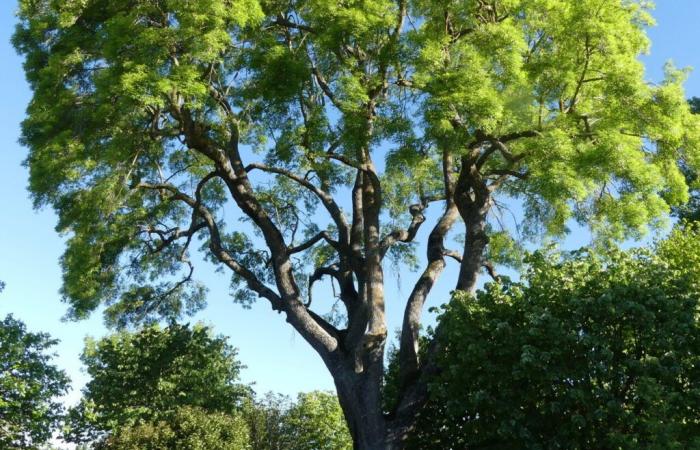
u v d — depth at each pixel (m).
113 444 26.34
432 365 16.53
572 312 14.13
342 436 38.56
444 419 16.94
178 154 21.34
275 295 18.48
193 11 15.80
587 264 15.17
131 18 16.61
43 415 19.94
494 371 14.54
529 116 16.70
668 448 12.14
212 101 17.81
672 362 13.09
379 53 17.39
